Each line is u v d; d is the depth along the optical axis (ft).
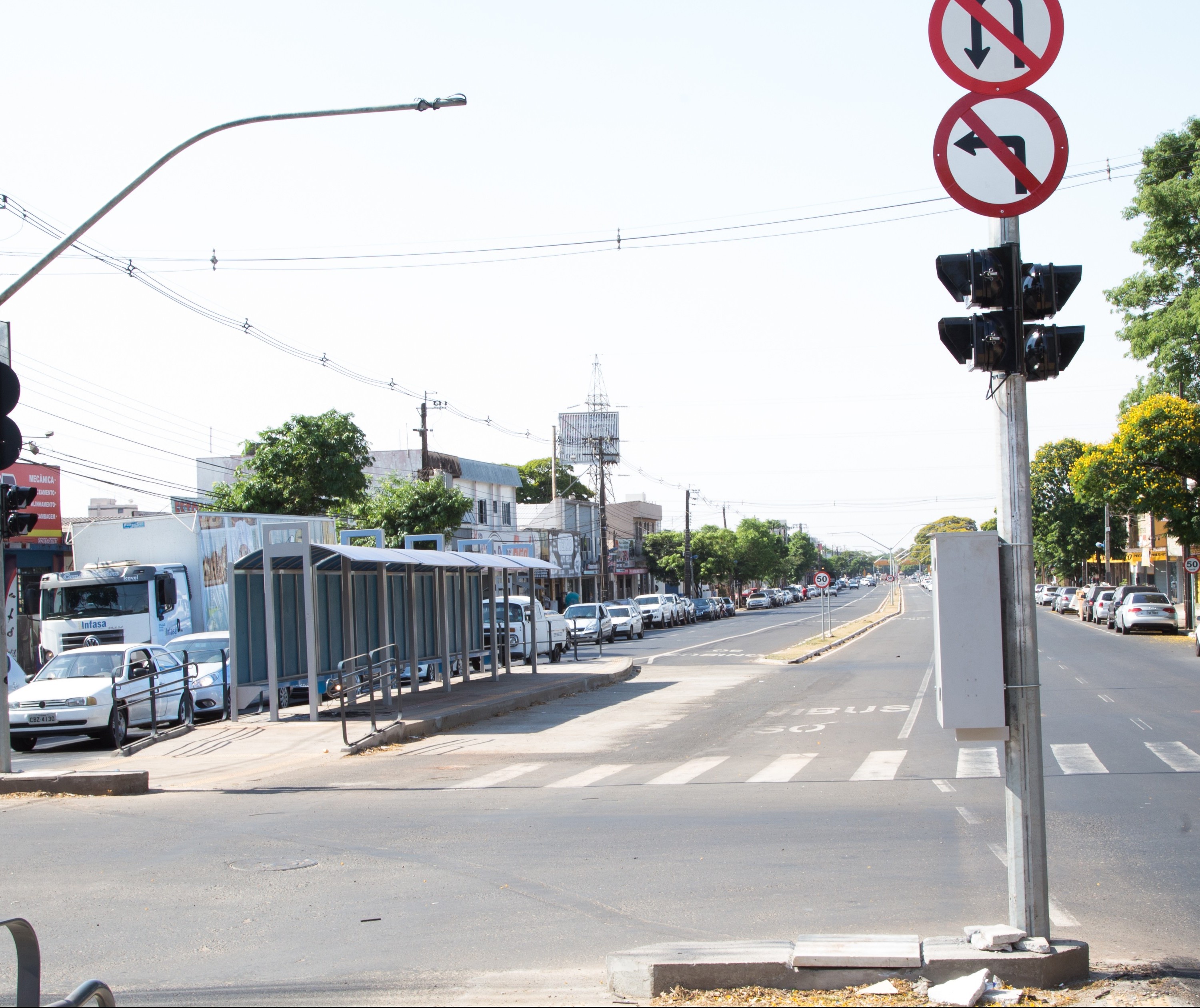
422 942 22.81
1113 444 138.31
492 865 29.50
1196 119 120.47
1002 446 20.08
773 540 415.85
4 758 45.39
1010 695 19.61
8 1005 18.22
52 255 45.60
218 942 23.16
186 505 163.43
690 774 46.29
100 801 41.91
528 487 331.98
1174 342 119.44
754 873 27.89
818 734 59.06
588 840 32.60
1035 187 20.42
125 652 69.41
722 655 131.54
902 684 86.79
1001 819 34.09
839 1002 17.99
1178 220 117.19
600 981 19.94
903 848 30.40
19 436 43.98
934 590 19.76
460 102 46.26
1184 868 27.78
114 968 21.54
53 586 93.71
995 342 19.74
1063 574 277.03
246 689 68.64
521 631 118.83
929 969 18.65
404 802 40.57
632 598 318.65
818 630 187.42
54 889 27.78
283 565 70.28
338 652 75.77
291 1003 19.31
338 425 155.74
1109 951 21.16
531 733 63.52
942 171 20.65
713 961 19.07
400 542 163.94
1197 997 18.07
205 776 48.98
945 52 20.63
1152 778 41.47
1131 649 120.16
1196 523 134.21
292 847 32.42
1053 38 20.49
